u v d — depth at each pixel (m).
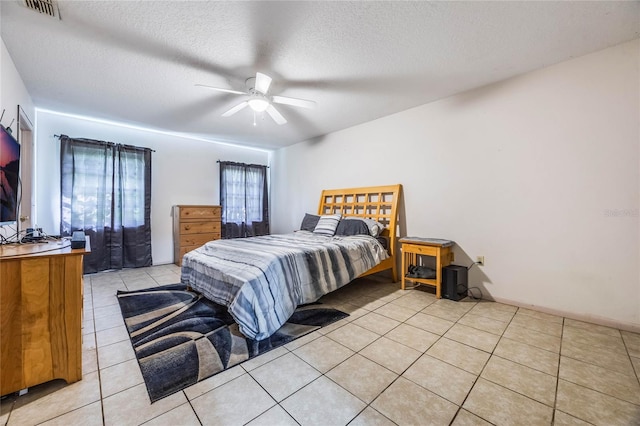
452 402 1.34
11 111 2.35
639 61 2.08
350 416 1.25
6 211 1.93
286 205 5.71
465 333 2.09
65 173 3.69
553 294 2.46
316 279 2.50
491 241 2.83
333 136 4.60
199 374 1.56
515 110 2.66
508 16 1.83
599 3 1.71
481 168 2.89
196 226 4.68
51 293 1.44
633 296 2.11
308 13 1.80
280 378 1.53
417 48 2.20
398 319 2.36
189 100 3.22
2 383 1.32
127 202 4.25
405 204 3.59
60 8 1.74
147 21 1.88
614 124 2.18
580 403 1.33
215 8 1.75
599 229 2.24
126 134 4.33
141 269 4.25
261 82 2.28
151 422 1.21
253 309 1.94
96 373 1.58
